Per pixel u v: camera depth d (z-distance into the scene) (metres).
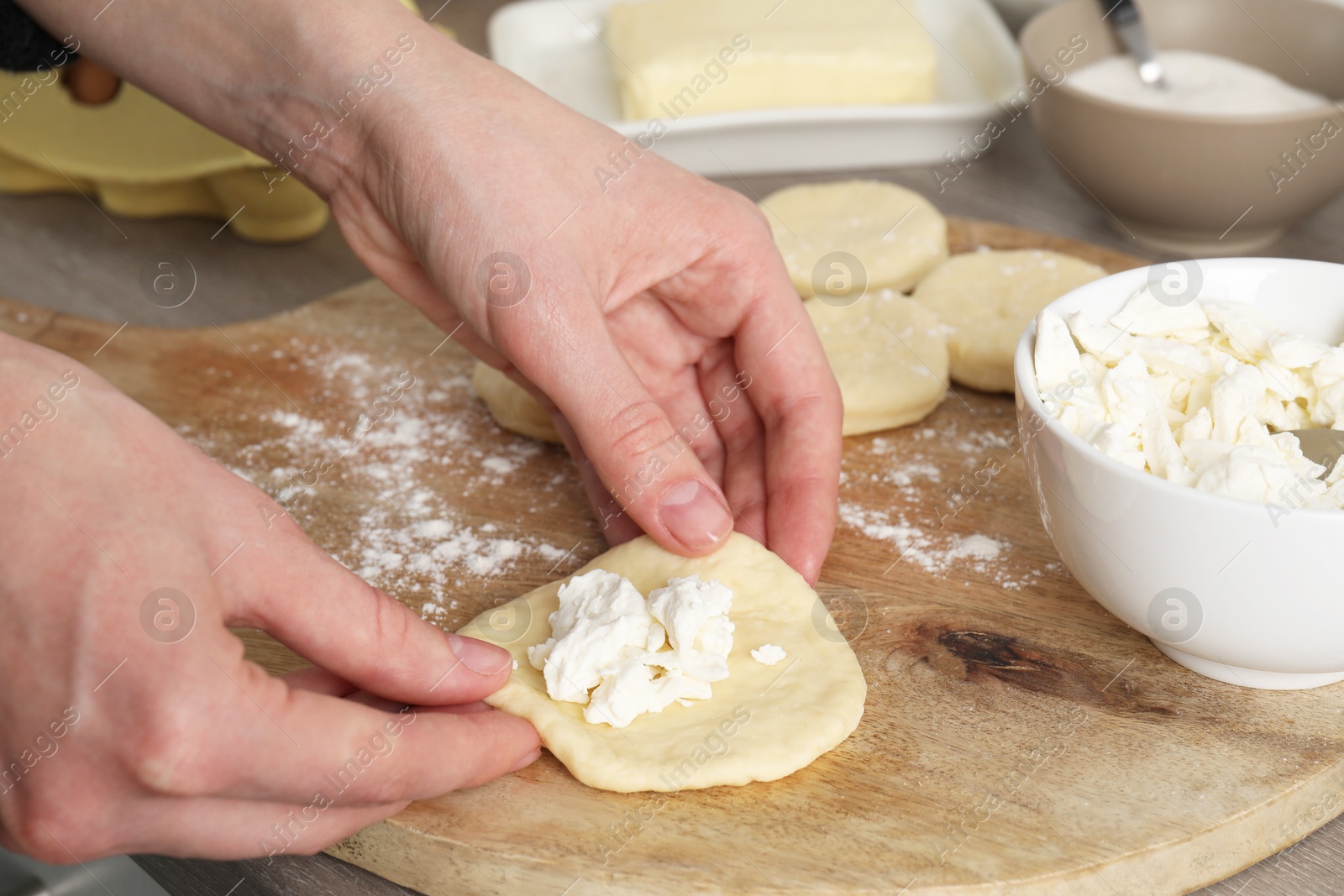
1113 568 0.58
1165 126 0.72
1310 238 0.77
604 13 0.92
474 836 0.57
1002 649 0.61
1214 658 0.58
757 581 0.62
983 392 0.72
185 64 0.67
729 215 0.64
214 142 0.80
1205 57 0.79
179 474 0.54
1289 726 0.59
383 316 0.77
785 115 0.82
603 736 0.58
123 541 0.53
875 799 0.57
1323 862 0.58
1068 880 0.56
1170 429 0.60
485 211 0.63
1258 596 0.56
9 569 0.52
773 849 0.56
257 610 0.55
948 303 0.74
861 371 0.70
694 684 0.59
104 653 0.52
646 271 0.65
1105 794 0.57
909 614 0.63
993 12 0.91
